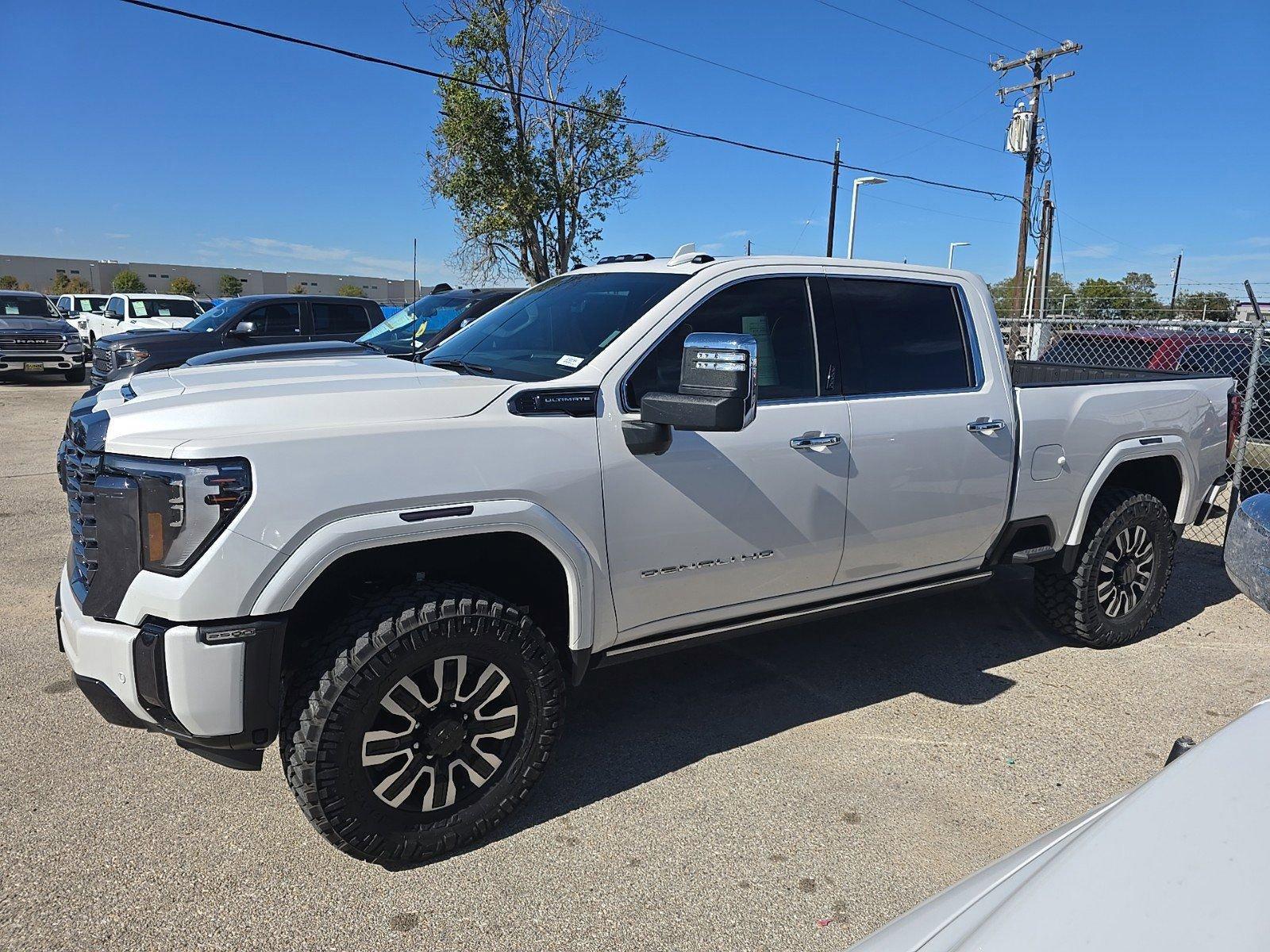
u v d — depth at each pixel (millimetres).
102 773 3377
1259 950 969
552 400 3004
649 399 2879
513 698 2943
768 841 3014
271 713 2602
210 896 2682
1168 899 1074
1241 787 1245
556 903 2688
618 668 4473
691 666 4496
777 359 3570
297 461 2566
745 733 3785
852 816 3168
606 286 3748
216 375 3240
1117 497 4617
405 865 2828
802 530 3539
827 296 3756
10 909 2604
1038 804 3260
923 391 3945
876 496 3727
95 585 2637
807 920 2627
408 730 2762
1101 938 1044
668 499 3191
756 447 3371
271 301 12352
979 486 4047
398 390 2852
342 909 2641
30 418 13219
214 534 2469
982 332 4184
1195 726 3891
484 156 18656
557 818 3143
